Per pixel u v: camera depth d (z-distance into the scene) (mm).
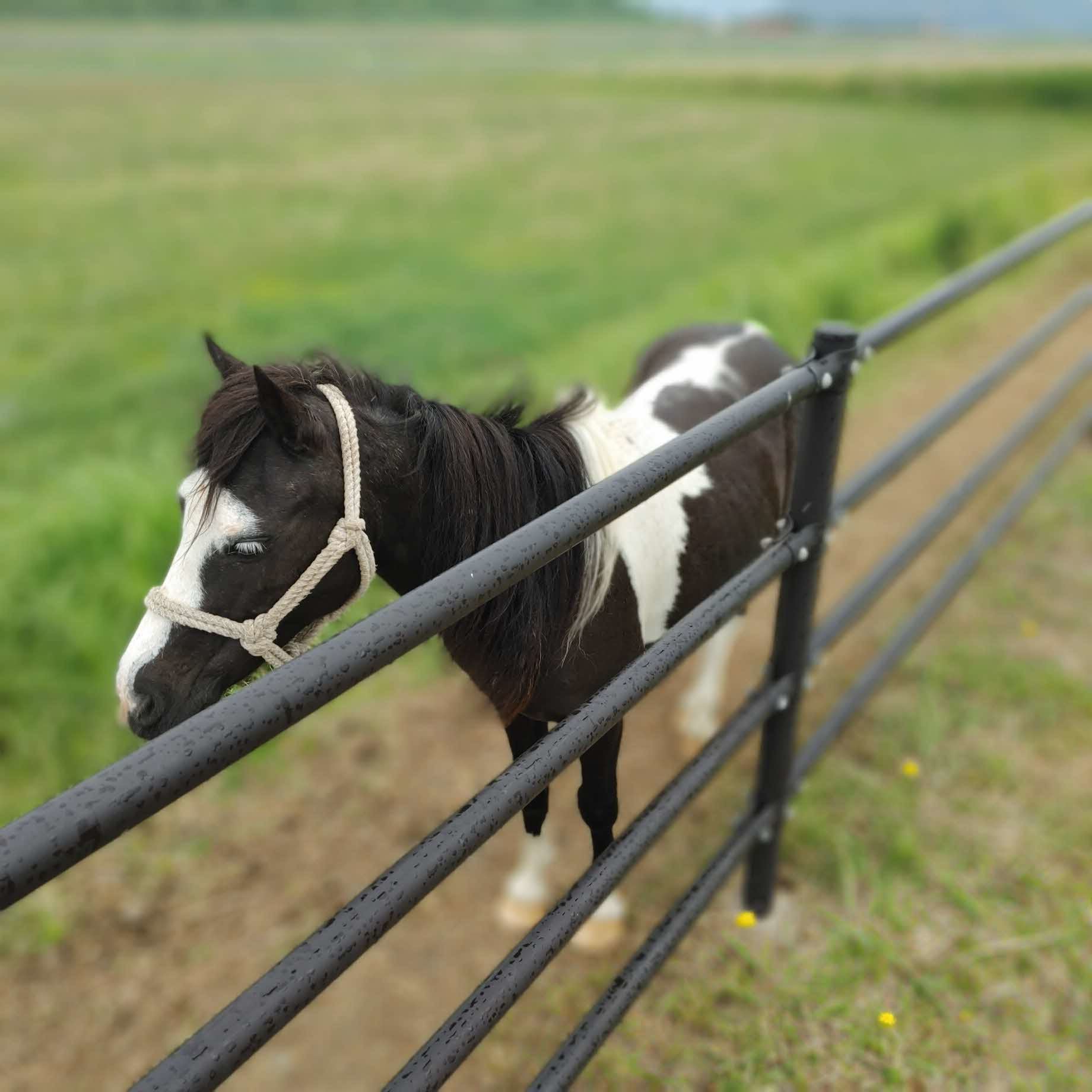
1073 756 2482
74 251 11070
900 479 4191
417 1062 1020
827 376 1536
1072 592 3215
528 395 1556
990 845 2229
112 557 3195
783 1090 1733
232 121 23703
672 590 1730
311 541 1213
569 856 2363
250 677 1269
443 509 1367
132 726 1185
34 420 5812
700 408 2008
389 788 2654
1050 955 1955
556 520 1035
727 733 1631
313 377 1308
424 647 3234
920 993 1886
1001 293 6676
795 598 1730
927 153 17172
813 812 2328
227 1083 1907
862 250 7141
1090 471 4004
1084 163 11234
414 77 38500
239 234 11828
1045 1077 1729
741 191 13992
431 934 2205
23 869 621
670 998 1909
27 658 2936
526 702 1468
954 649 2918
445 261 10148
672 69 44125
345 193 14695
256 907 2311
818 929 2053
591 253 10266
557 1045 1900
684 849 2324
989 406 4891
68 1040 2021
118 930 2264
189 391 6266
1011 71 27750
